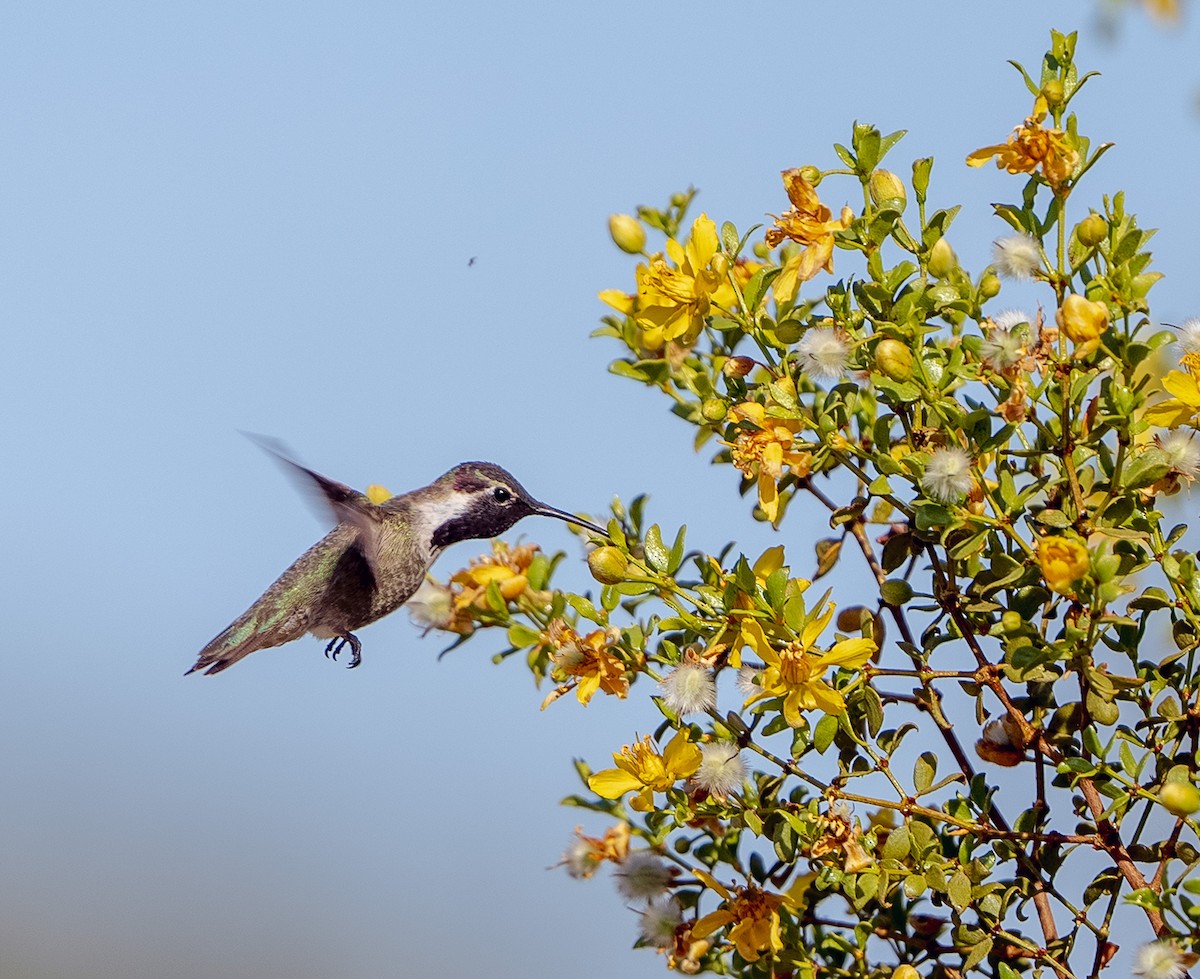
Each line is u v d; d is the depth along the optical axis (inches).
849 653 203.6
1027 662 192.9
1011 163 204.2
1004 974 198.7
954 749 212.2
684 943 212.7
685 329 236.5
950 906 205.6
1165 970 178.5
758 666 217.2
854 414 235.9
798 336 226.8
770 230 223.9
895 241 219.3
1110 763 216.5
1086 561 185.0
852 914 217.3
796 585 204.4
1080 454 206.2
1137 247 200.8
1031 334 204.5
